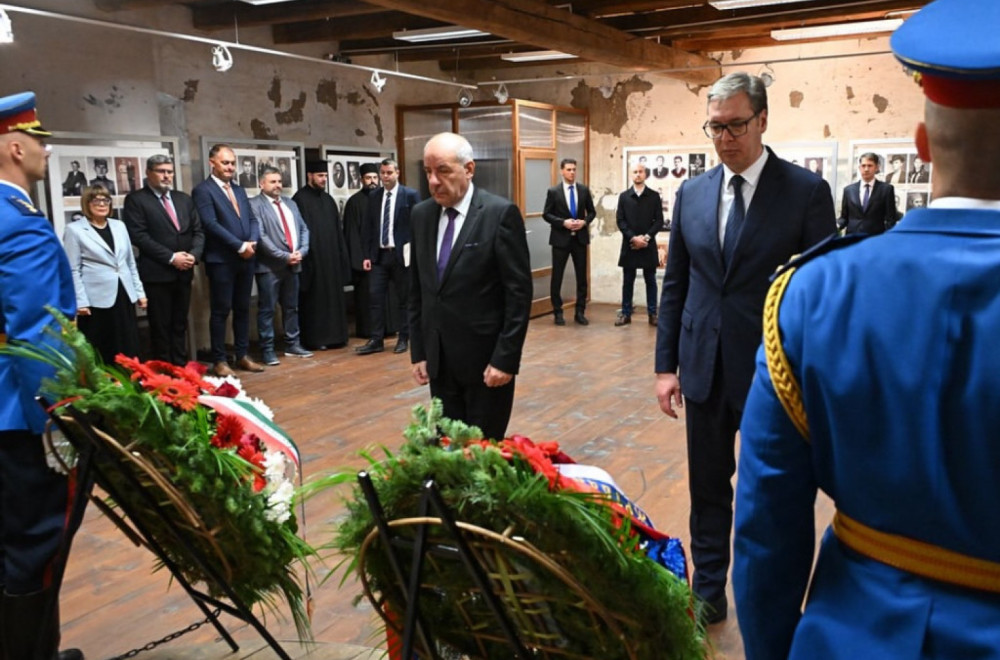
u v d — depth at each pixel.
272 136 7.57
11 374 1.98
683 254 2.41
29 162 2.15
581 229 8.13
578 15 6.52
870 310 0.82
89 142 5.87
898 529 0.82
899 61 0.81
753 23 6.92
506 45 8.11
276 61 7.55
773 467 0.90
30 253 1.99
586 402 5.18
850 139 8.30
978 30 0.75
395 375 6.04
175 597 2.76
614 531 1.11
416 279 2.94
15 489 2.02
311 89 7.93
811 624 0.87
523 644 1.24
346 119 8.34
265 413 1.76
